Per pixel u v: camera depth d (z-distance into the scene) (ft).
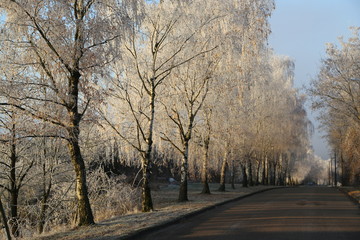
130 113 71.92
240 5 77.30
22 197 72.54
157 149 88.12
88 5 44.55
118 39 45.93
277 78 172.04
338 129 139.13
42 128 46.83
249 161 169.89
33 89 48.91
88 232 40.42
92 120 48.19
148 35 67.05
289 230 40.70
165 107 77.15
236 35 74.13
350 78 109.19
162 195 106.11
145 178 63.98
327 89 111.14
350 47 111.24
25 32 44.75
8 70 47.85
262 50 97.45
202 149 108.47
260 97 143.54
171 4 67.00
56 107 47.19
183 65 76.23
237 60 83.15
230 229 41.65
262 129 156.56
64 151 67.77
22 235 63.36
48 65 45.70
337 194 116.98
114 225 44.91
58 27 42.09
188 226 45.16
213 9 73.97
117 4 46.83
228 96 94.79
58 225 64.18
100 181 77.61
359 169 151.94
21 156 64.39
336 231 40.11
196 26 71.72
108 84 57.88
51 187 72.79
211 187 158.40
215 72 81.25
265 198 96.53
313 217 52.95
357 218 52.26
